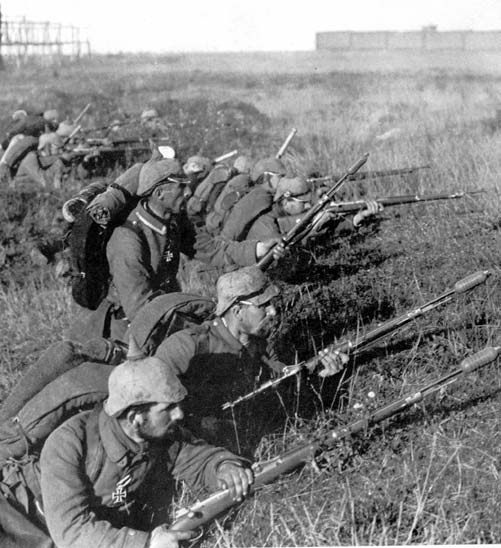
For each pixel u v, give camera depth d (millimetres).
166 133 16375
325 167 11711
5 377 5664
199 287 6891
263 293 4086
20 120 13875
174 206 4863
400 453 4117
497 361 4930
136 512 3771
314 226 6812
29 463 3793
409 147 12102
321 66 32438
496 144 11164
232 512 3826
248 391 4457
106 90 27203
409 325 5531
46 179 12062
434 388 3879
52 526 3469
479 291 5973
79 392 3789
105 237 4770
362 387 4852
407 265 6805
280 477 3936
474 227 7734
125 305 4684
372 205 7281
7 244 9078
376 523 3652
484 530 3586
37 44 45281
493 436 4230
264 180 7418
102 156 13211
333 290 6340
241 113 19016
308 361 4371
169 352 4027
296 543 3627
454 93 19594
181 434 3842
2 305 7297
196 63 38281
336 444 3908
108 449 3494
